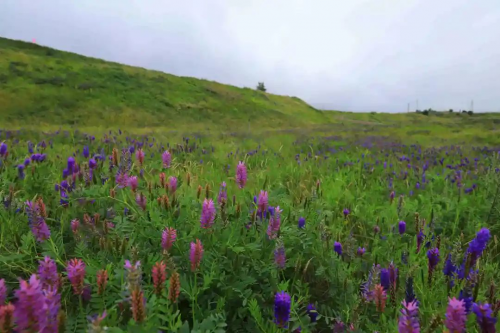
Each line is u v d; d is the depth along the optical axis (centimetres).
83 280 165
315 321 207
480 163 866
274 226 240
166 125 3484
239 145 1102
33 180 344
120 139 1068
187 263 211
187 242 226
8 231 242
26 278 205
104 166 408
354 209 389
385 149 1221
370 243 327
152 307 151
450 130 2592
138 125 3291
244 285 204
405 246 297
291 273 248
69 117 3139
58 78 3925
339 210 394
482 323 139
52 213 279
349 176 606
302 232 271
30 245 220
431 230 342
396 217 384
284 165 669
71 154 621
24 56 4306
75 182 325
